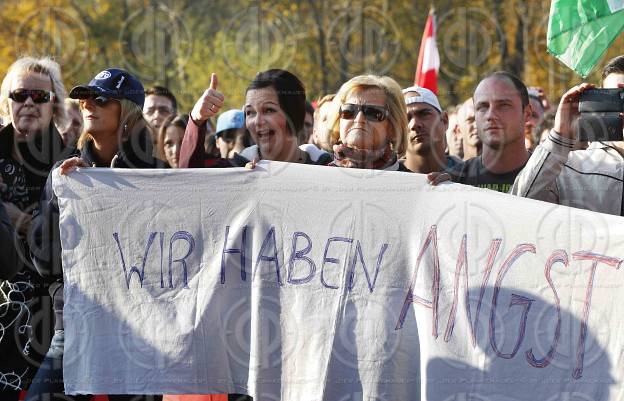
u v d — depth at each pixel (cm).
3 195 718
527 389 631
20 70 727
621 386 618
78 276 666
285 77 738
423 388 639
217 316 660
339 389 650
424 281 644
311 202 656
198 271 663
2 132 727
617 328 620
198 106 698
